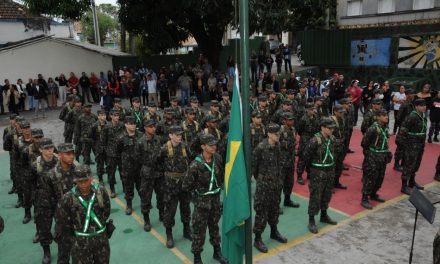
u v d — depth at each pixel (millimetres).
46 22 27250
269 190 6559
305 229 7457
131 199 8391
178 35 24844
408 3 20125
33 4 19297
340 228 7453
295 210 8320
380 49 21453
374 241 6938
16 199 9453
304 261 6359
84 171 4777
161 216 7863
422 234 7145
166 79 20156
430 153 11922
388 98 14828
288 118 7996
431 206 5391
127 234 7469
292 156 8180
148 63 26281
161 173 7445
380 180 8375
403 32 20344
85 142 10797
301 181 9828
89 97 23078
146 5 21594
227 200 4660
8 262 6672
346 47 23188
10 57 21594
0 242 7367
